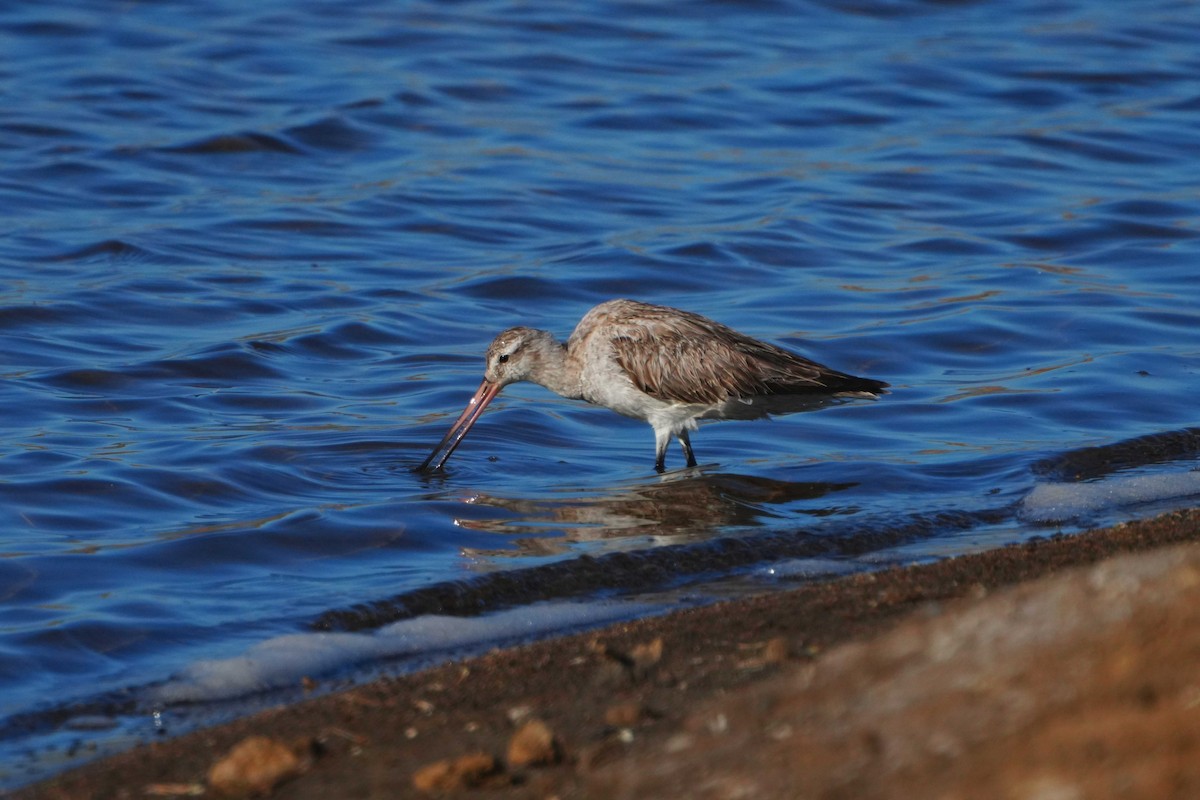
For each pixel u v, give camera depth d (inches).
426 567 438.3
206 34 1164.5
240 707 345.1
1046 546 415.8
